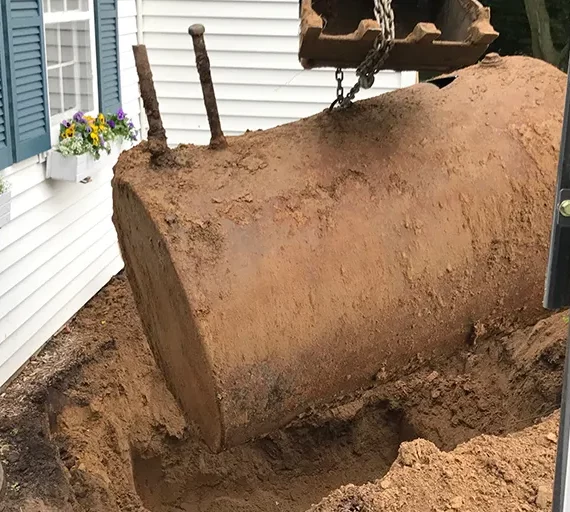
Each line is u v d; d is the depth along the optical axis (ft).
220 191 8.96
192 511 15.38
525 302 10.57
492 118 10.28
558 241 5.92
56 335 17.63
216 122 9.54
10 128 15.29
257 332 8.66
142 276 10.31
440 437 15.39
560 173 5.82
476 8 9.05
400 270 9.28
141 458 15.38
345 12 10.75
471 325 10.34
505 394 15.23
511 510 8.87
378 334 9.41
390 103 10.27
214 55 26.04
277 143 9.66
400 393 16.44
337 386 9.71
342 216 9.09
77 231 18.93
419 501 9.13
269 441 16.03
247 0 25.29
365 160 9.49
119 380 15.98
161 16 25.61
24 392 14.67
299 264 8.81
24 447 12.84
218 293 8.50
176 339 9.66
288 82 26.16
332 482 15.85
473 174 9.77
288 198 9.02
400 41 8.34
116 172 9.72
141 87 9.21
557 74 11.24
